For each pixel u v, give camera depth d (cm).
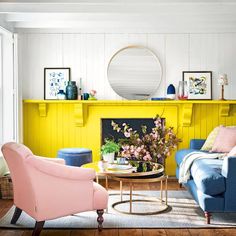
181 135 706
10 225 467
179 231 450
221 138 628
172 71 704
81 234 443
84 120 707
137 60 704
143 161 543
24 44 703
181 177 566
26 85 703
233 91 702
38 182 415
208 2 495
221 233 444
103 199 448
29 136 705
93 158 707
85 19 601
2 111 639
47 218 421
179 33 703
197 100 684
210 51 703
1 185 572
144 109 706
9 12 538
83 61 704
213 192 459
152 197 578
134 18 610
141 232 448
